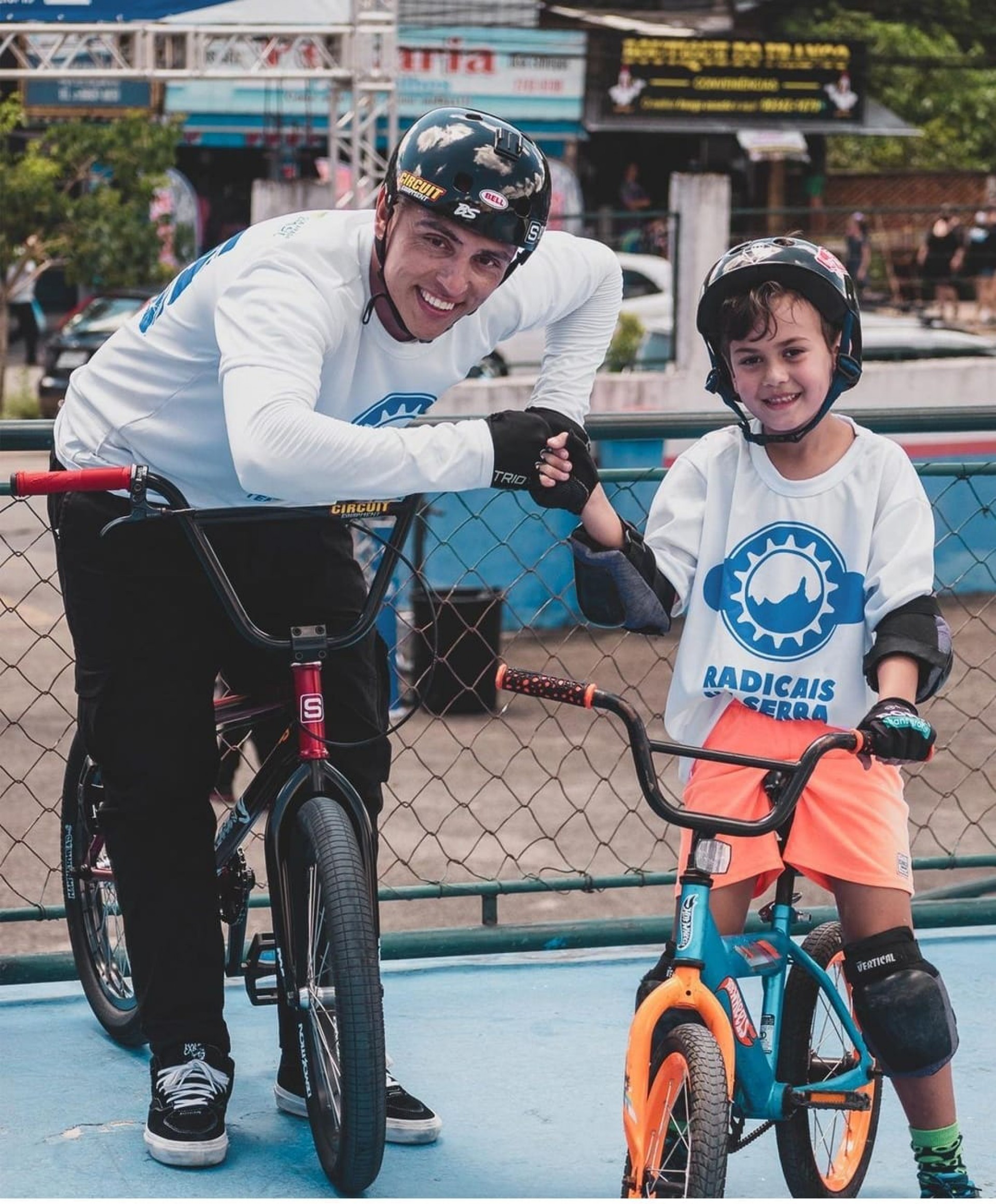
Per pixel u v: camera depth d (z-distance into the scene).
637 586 3.21
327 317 3.16
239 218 27.73
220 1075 3.62
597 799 7.73
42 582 4.59
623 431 4.58
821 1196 3.39
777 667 3.23
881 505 3.22
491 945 4.71
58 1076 3.99
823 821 3.13
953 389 14.34
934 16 32.47
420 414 3.55
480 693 9.22
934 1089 3.10
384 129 26.34
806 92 28.92
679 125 28.53
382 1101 3.26
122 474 3.18
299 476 2.97
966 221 21.34
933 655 3.09
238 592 3.59
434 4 27.14
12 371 23.92
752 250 3.14
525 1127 3.76
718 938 3.00
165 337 3.43
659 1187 2.92
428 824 7.31
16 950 5.82
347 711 3.65
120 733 3.58
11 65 17.47
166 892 3.61
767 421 3.16
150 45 16.09
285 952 3.51
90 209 20.19
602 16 28.36
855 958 3.13
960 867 5.01
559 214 26.70
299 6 16.33
